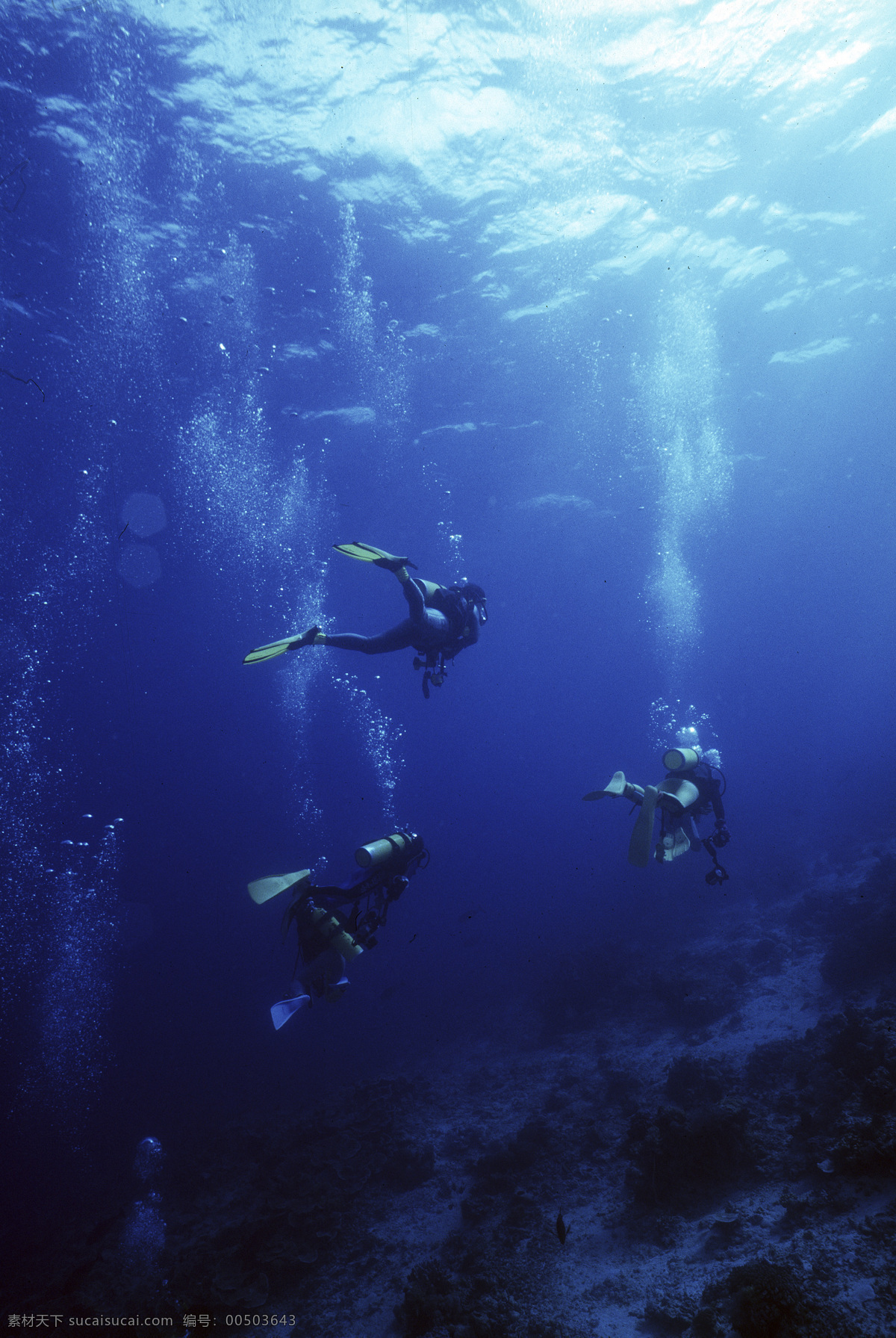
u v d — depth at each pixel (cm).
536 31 1312
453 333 1902
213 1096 1683
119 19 1169
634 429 2409
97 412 1962
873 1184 511
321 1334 646
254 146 1412
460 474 2486
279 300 1716
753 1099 738
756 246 1811
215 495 2400
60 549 2527
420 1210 838
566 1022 1351
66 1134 1677
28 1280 991
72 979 2561
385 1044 1716
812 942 1225
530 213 1653
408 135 1463
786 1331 384
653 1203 640
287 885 325
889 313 2131
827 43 1370
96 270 1560
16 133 1278
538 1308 548
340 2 1212
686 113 1487
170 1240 947
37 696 3164
